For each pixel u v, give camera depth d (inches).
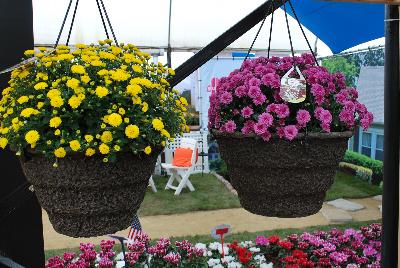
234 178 55.4
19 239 59.2
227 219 173.6
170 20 237.5
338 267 107.4
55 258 107.6
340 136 50.8
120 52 48.5
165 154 261.1
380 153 219.6
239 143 52.2
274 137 49.9
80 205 43.0
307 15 149.3
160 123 43.6
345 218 169.5
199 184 235.8
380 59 214.2
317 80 53.7
